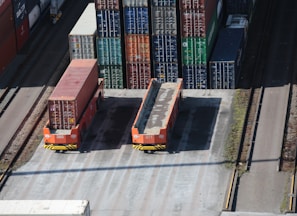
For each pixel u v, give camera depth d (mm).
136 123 184250
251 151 183000
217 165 178500
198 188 171750
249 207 165750
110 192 171750
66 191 172875
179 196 169625
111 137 189750
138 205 167500
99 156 183250
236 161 179375
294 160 178875
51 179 176875
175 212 165000
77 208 145000
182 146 185125
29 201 147500
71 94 186375
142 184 173625
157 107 192250
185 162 179875
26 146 188625
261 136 187875
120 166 179625
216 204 166750
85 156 183500
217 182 173250
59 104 184375
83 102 190875
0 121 198875
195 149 184000
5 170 180125
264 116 195250
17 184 175875
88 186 174000
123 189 172500
